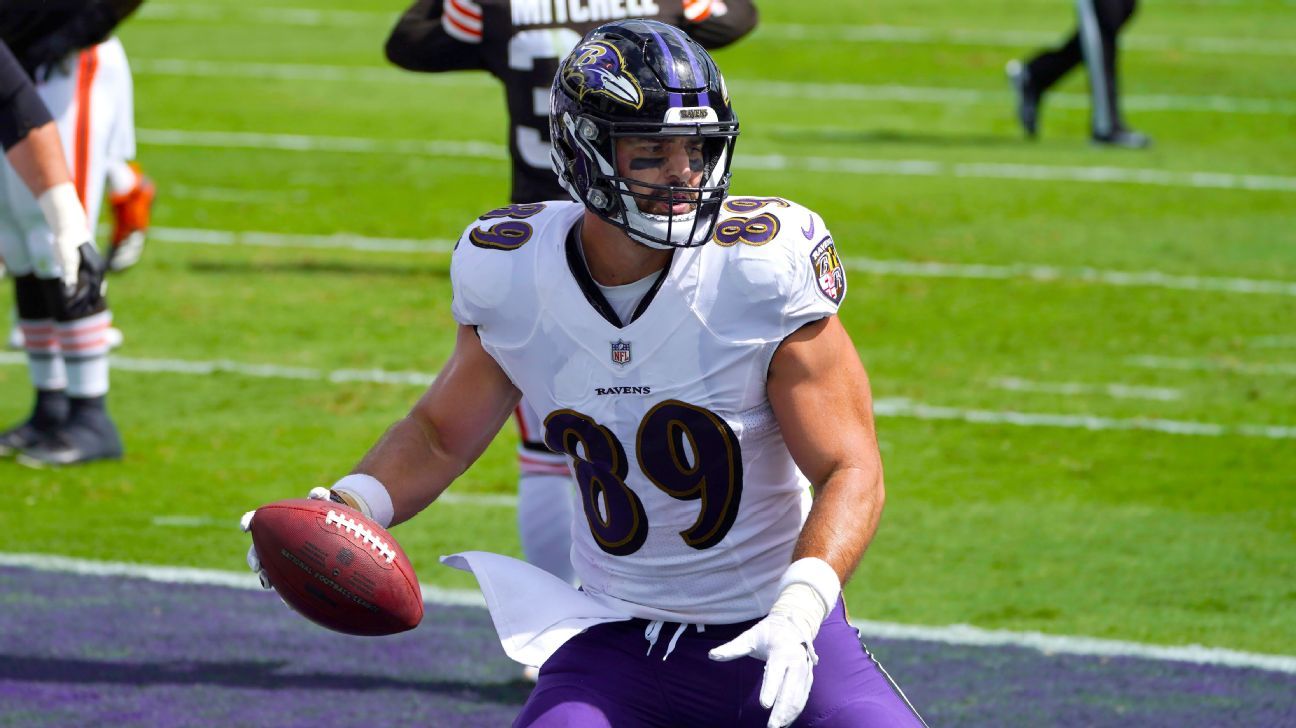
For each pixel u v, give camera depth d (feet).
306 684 54.60
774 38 216.13
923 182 145.38
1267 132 167.63
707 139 32.42
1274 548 68.33
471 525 71.51
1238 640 58.59
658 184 31.94
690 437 32.96
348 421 86.63
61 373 79.77
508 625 34.65
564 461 53.88
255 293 111.45
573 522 37.01
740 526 33.76
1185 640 58.59
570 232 33.63
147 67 196.95
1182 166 152.56
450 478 35.88
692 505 33.50
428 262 120.37
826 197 138.82
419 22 58.65
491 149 159.33
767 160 153.07
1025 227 129.90
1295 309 107.96
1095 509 73.36
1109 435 84.02
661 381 32.73
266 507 33.96
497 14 56.90
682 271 32.45
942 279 115.14
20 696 52.90
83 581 64.03
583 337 33.01
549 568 54.44
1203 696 53.52
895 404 89.10
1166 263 119.55
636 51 32.22
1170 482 77.00
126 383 92.43
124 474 77.46
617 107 31.73
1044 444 82.64
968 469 78.89
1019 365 96.32
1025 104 165.37
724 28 59.36
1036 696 53.47
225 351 98.84
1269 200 139.23
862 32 222.07
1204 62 204.23
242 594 63.36
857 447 32.55
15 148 56.34
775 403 32.89
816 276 32.60
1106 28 159.63
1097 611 61.41
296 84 189.37
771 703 28.68
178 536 69.56
